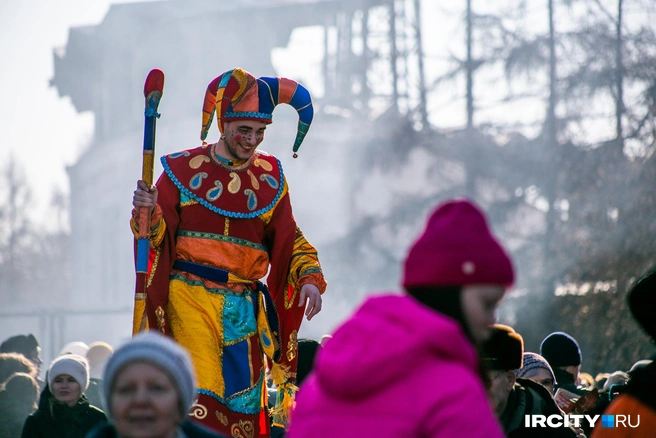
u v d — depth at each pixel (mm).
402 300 4680
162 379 4734
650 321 6004
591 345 28938
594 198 31141
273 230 8969
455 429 4426
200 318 8430
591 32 34094
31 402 12461
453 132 40062
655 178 29562
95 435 4992
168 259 8477
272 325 8906
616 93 32719
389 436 4477
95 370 14398
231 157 8781
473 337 4727
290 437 4891
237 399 8445
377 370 4504
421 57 46781
